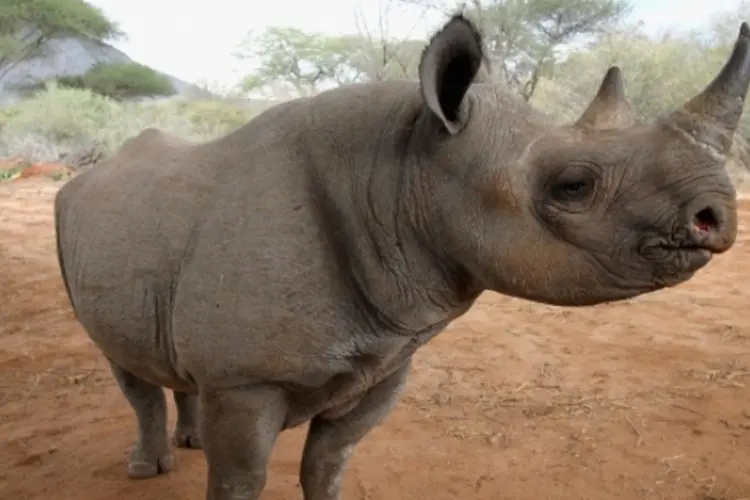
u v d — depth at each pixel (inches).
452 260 126.5
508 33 984.9
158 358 150.3
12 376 297.4
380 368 139.7
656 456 221.8
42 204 762.8
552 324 358.9
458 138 122.0
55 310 392.5
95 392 279.9
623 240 111.0
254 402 136.7
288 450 229.3
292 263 130.4
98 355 322.7
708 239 106.4
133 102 1688.0
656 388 273.0
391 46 969.5
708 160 107.0
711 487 203.8
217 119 1323.8
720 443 229.0
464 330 351.3
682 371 288.5
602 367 296.5
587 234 112.5
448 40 115.0
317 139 135.0
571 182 112.7
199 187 144.3
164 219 145.1
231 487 143.6
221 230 135.4
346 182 131.1
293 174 134.7
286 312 130.2
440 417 252.7
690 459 219.6
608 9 989.8
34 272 475.5
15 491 203.2
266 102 1444.4
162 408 206.8
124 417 254.8
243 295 131.0
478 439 235.5
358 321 133.0
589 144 113.3
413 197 126.5
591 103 122.2
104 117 1236.5
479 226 119.6
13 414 259.3
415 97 131.8
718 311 371.6
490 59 134.5
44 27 1624.0
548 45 989.2
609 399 264.7
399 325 132.9
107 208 158.9
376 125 132.2
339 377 138.6
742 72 107.4
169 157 161.2
